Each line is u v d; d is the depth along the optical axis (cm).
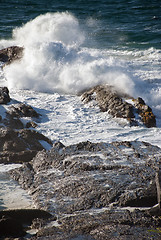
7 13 7469
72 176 1265
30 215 1067
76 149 1415
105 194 1151
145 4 8338
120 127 2284
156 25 6259
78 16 7162
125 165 1261
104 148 1402
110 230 911
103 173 1241
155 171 1215
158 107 2714
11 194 1254
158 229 923
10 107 2295
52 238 891
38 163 1409
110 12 7550
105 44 5031
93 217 1009
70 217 1034
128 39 5322
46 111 2489
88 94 2738
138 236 882
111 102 2531
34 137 1816
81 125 2269
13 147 1711
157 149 1392
